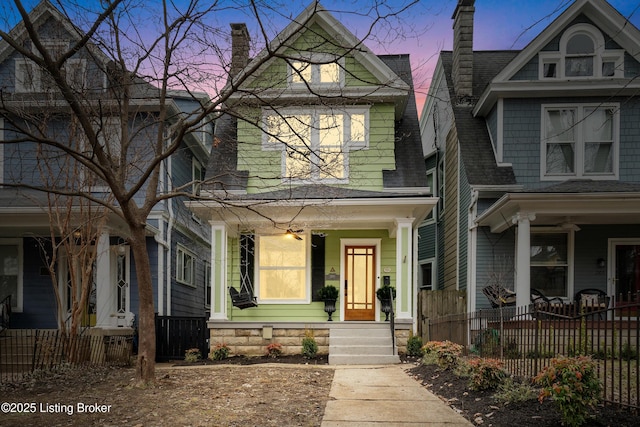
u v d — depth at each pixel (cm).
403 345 1148
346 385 765
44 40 1158
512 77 1305
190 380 807
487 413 555
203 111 760
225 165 1232
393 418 560
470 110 1481
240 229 1295
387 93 1273
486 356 889
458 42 1521
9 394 728
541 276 1279
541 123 1302
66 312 1370
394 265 1355
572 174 1285
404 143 1381
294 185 1262
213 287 1209
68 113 1039
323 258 1361
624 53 1282
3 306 1275
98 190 1284
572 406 465
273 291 1355
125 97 840
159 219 1399
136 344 1295
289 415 573
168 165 1455
